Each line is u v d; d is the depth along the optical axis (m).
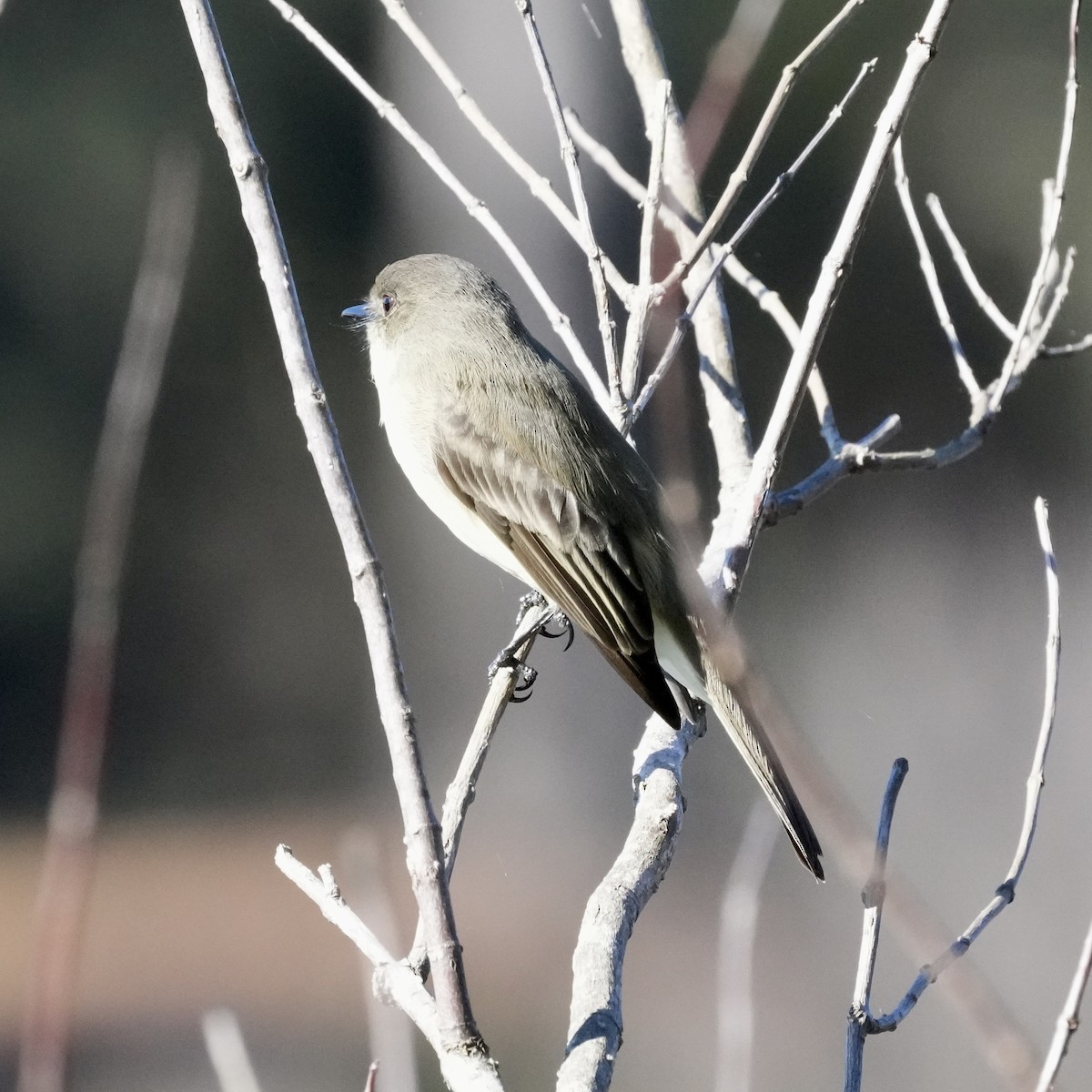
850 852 2.59
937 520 26.58
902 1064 11.55
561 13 14.37
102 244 26.05
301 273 25.77
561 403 6.19
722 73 4.54
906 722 19.64
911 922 2.79
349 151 24.94
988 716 19.83
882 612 24.80
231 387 26.50
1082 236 26.12
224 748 25.11
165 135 26.05
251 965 15.44
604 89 14.59
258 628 26.11
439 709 19.11
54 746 24.72
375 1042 3.70
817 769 2.65
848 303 26.39
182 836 20.98
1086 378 26.52
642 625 5.61
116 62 26.03
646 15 6.38
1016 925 13.29
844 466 6.05
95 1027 13.76
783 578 25.50
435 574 19.80
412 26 5.73
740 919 4.11
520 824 15.23
